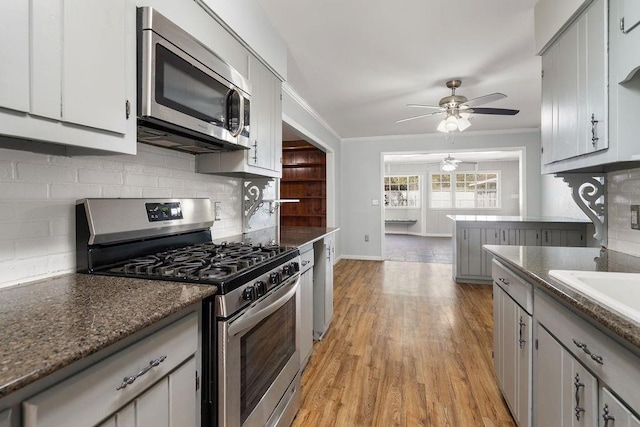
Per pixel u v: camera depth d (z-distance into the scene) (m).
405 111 4.38
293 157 6.24
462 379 2.12
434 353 2.47
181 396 0.99
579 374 1.02
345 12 2.13
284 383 1.63
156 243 1.59
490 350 2.51
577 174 2.04
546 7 1.92
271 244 2.00
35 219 1.14
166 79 1.23
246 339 1.26
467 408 1.83
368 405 1.86
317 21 2.23
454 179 10.11
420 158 9.45
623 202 1.83
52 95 0.86
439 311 3.37
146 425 0.84
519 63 2.89
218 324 1.10
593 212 2.04
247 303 1.24
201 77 1.44
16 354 0.60
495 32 2.38
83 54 0.95
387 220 10.51
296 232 2.82
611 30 1.40
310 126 4.38
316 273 2.72
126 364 0.78
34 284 1.10
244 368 1.24
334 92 3.65
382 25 2.28
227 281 1.13
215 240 2.21
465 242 4.42
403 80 3.28
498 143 5.63
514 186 9.62
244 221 2.61
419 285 4.39
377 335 2.80
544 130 2.01
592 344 0.95
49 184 1.19
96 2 0.99
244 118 1.79
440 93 3.68
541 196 5.43
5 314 0.82
